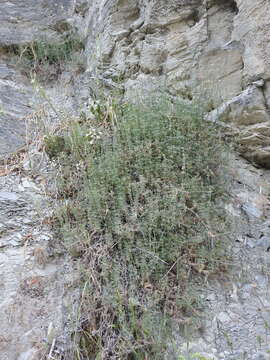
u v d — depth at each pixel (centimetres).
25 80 406
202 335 193
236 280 215
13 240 228
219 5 306
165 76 320
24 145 310
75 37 452
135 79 347
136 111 264
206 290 209
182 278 206
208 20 309
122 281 203
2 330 192
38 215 243
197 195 229
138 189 228
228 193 254
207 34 306
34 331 193
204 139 256
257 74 272
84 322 195
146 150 242
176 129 256
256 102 271
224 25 302
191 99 299
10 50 436
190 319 195
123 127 262
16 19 461
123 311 193
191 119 258
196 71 305
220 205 243
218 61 297
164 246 211
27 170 283
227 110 281
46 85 410
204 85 291
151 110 265
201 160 244
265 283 215
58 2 491
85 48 438
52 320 197
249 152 279
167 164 237
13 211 246
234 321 198
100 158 245
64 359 186
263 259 226
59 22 473
